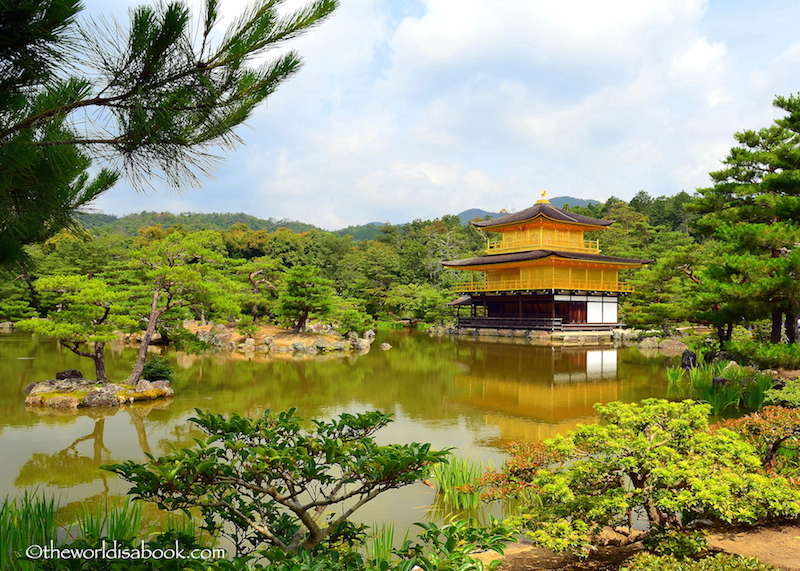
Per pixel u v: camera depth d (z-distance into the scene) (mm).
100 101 4059
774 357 16516
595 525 6453
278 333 40625
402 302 61625
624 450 6547
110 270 41000
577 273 50812
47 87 3902
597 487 6742
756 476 6418
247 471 4449
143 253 21516
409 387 22500
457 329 53906
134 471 4129
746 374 20562
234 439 4676
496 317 53188
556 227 53469
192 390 21172
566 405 18938
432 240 86375
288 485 4648
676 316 28266
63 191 4656
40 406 17953
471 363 30719
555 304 50375
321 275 78562
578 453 7387
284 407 18031
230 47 4172
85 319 19188
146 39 3773
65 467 11773
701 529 6902
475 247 89500
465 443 13781
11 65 3748
